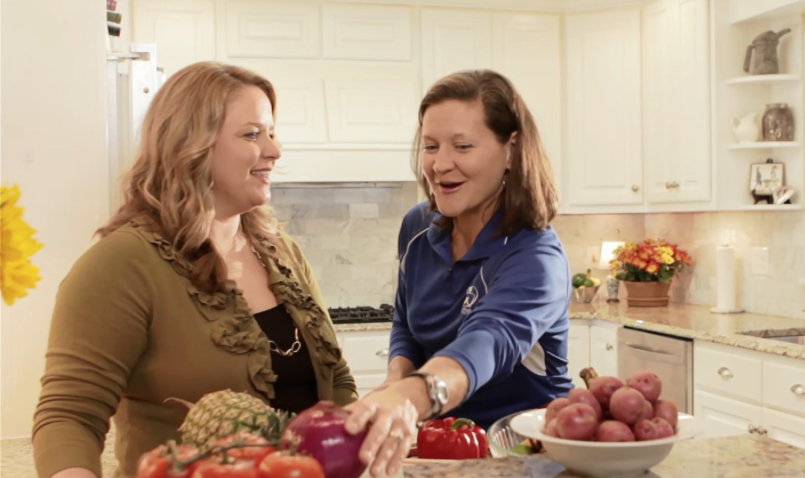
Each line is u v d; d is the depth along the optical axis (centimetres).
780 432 286
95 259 129
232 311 138
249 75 147
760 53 363
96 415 123
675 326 343
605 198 428
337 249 452
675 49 395
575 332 409
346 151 403
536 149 145
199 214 136
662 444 112
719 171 373
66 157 234
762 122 366
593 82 429
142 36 391
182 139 137
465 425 142
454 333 151
